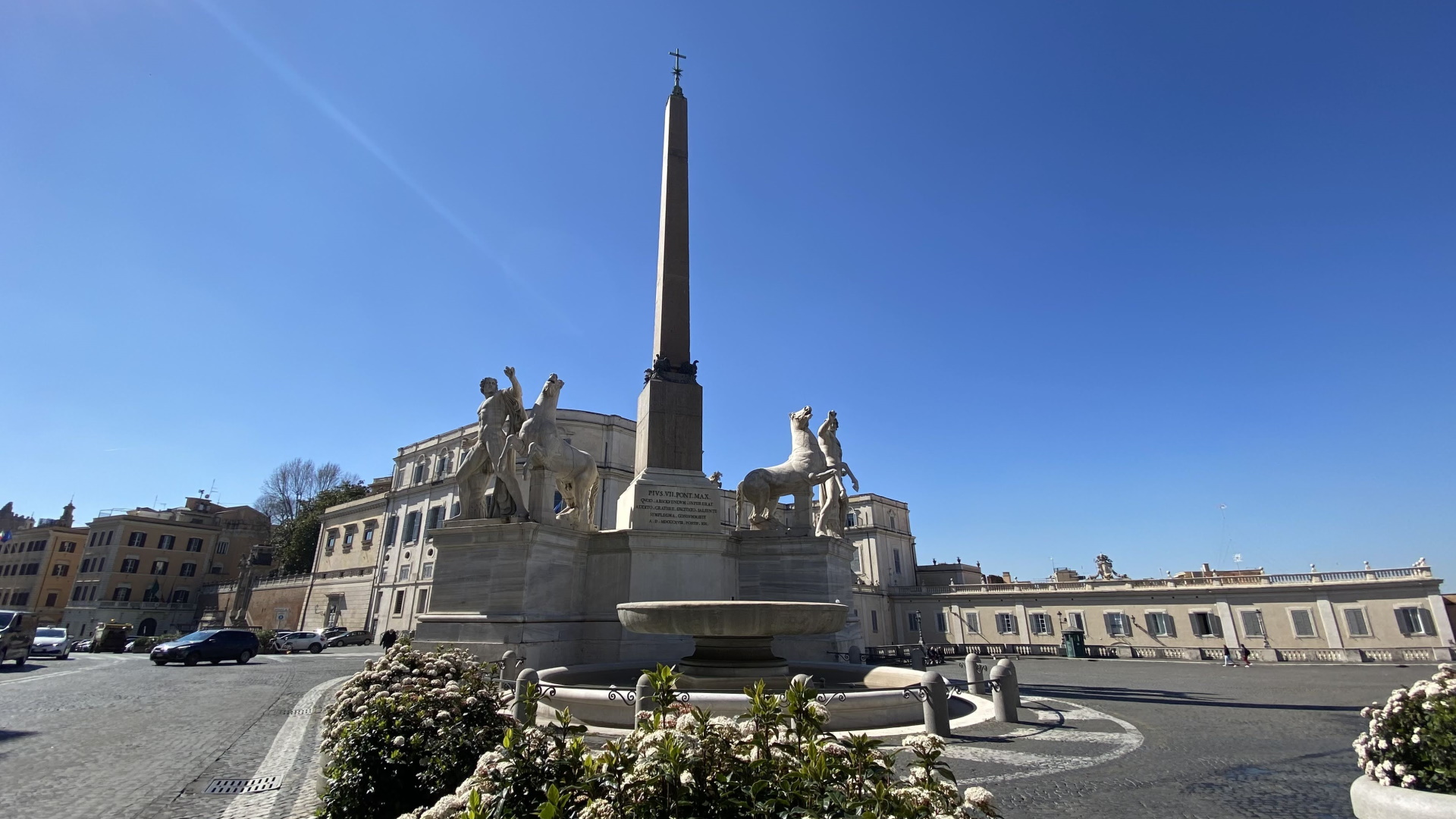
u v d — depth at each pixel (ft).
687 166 57.82
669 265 53.98
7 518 316.81
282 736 30.55
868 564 183.93
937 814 8.29
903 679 33.81
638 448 53.06
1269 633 129.90
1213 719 34.58
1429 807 14.51
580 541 46.19
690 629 29.71
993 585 175.32
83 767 24.82
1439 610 117.19
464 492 46.29
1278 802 19.53
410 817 10.68
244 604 223.71
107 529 243.40
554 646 41.91
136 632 231.50
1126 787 20.98
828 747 9.59
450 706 17.19
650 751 9.18
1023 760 24.41
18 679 59.67
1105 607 149.18
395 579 169.48
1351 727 31.94
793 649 48.34
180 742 29.35
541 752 10.44
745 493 53.36
